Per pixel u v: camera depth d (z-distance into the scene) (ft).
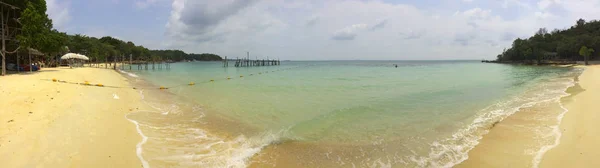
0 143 23.04
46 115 31.50
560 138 28.30
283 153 25.72
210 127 33.91
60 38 75.61
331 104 48.11
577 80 88.69
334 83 84.84
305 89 69.46
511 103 48.26
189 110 43.47
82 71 100.07
